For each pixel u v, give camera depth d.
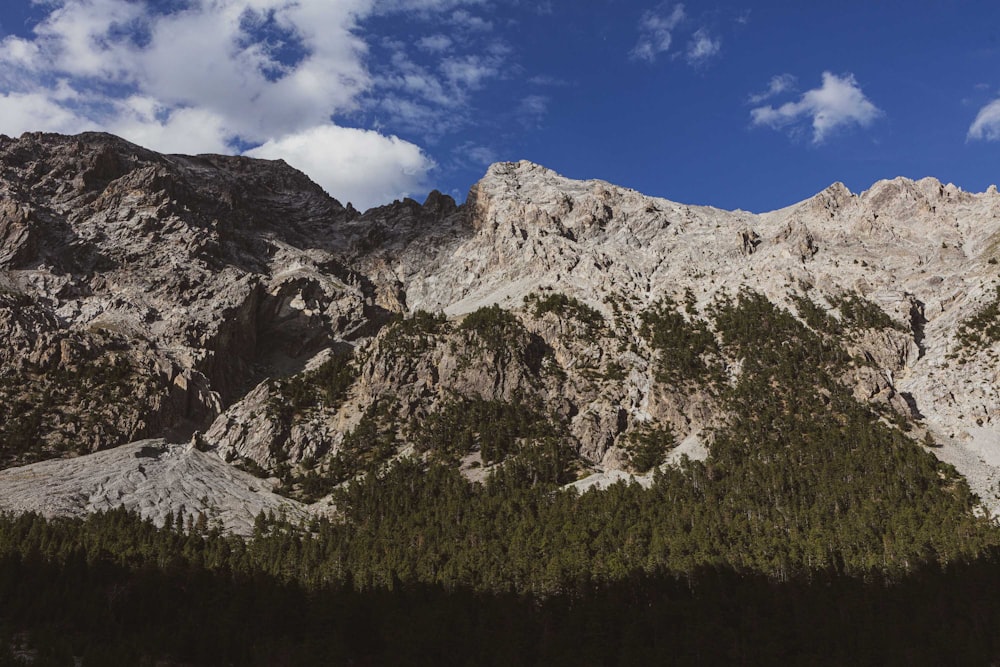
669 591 128.75
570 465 187.75
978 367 199.50
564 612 122.25
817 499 158.75
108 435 197.00
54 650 108.06
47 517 157.12
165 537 151.00
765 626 117.38
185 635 113.00
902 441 176.88
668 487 169.75
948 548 136.75
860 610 119.31
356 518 171.00
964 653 107.69
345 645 114.12
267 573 137.00
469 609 125.12
